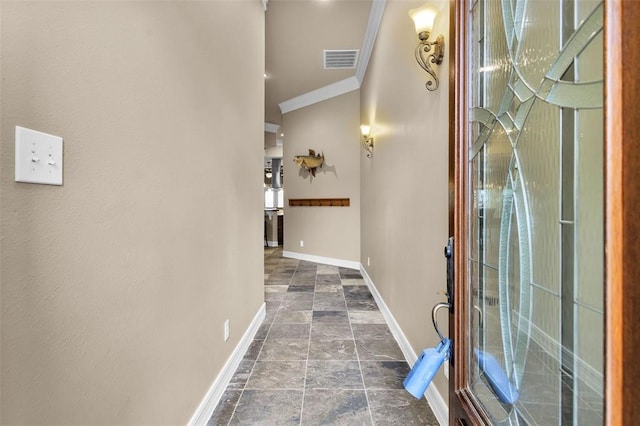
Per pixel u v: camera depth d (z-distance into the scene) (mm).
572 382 594
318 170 5703
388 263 2793
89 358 801
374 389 1796
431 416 1571
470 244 926
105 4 853
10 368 606
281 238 8914
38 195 659
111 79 877
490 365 888
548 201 662
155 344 1102
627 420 397
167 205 1183
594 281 534
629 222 400
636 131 394
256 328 2586
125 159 939
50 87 684
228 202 1878
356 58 4242
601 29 500
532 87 709
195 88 1425
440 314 1523
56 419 705
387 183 2807
